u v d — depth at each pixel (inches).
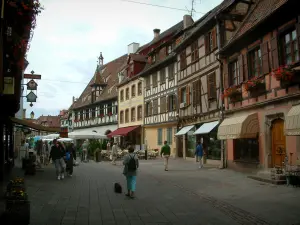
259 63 588.4
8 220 234.2
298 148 466.6
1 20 291.1
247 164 621.0
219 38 738.2
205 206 333.7
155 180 546.3
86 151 1062.4
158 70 1262.3
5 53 370.0
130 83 1540.4
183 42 970.7
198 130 842.2
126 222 268.2
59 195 388.5
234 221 271.6
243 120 581.6
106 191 426.6
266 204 335.3
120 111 1654.8
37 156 973.2
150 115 1328.7
